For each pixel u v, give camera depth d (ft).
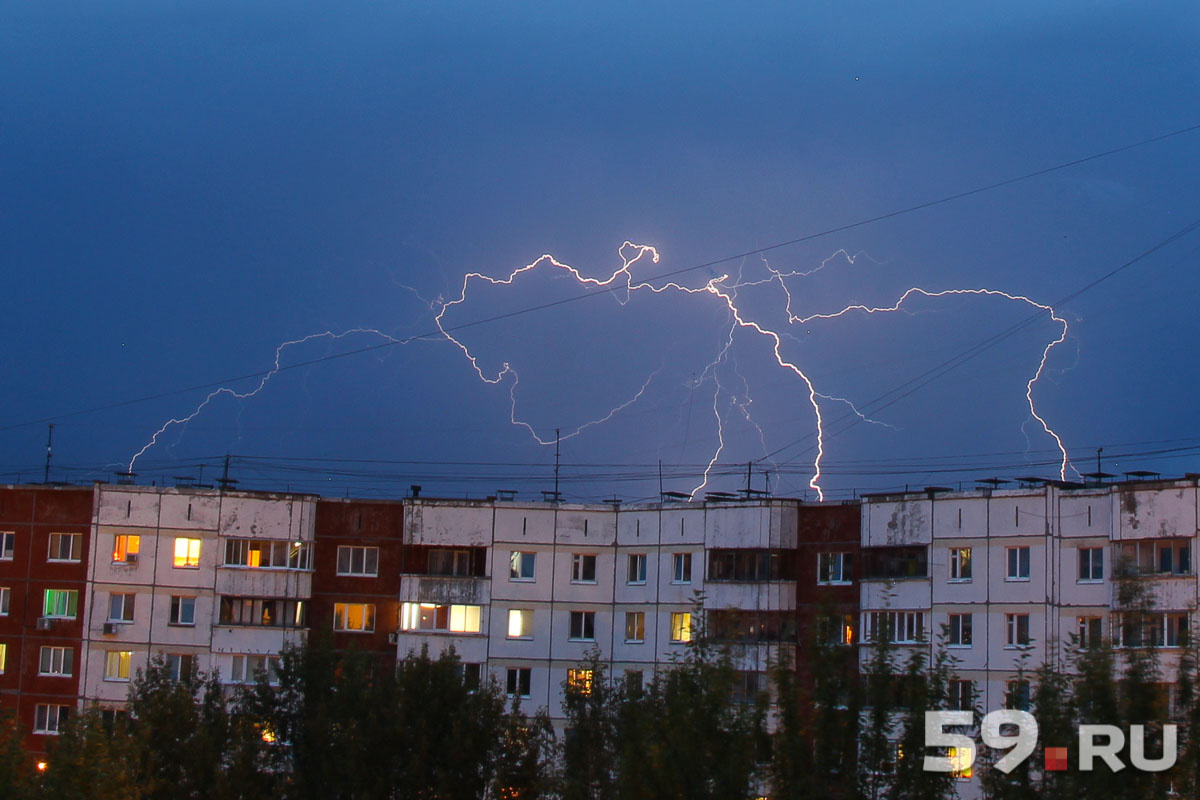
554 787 172.45
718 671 127.54
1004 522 198.49
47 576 235.40
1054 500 194.70
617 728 151.84
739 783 120.16
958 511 202.90
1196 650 109.09
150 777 156.87
